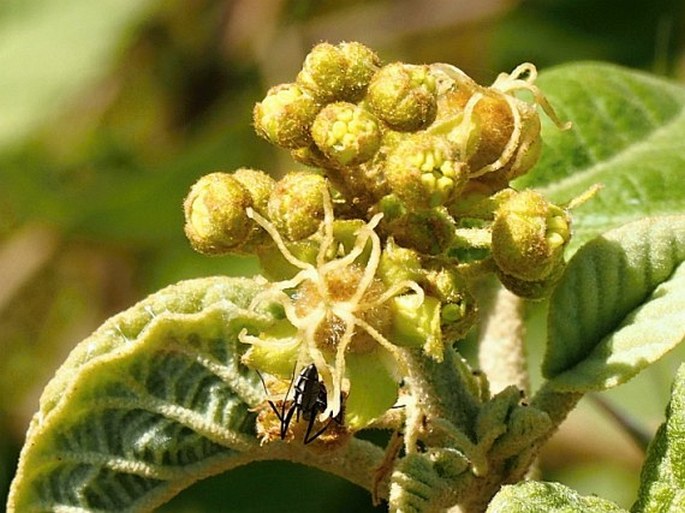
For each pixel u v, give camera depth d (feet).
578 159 0.54
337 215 0.40
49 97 0.85
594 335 0.44
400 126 0.39
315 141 0.39
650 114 0.55
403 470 0.42
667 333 0.43
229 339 0.44
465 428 0.42
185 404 0.44
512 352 0.48
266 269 0.40
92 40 0.85
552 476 0.77
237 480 0.74
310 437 0.42
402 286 0.39
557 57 0.85
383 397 0.39
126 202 0.81
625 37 0.85
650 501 0.40
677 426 0.40
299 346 0.39
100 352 0.44
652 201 0.52
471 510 0.43
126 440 0.45
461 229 0.41
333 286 0.39
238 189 0.40
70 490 0.45
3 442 0.84
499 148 0.40
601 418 0.76
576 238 0.51
